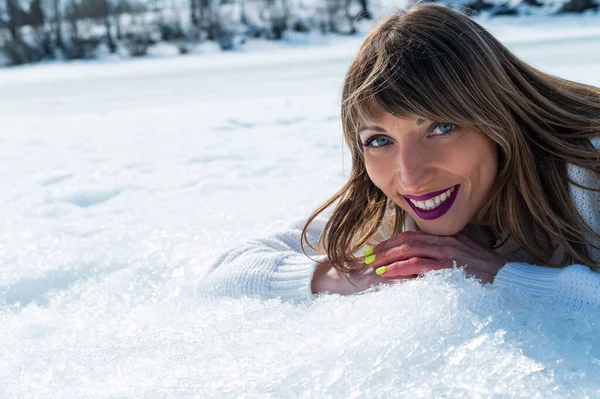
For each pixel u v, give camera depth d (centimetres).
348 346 146
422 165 169
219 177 416
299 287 193
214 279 205
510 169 180
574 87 196
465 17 176
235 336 165
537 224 190
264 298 197
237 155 480
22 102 1112
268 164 439
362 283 188
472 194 178
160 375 144
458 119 165
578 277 165
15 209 363
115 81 1509
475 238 203
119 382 144
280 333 164
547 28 2225
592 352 140
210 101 908
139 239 291
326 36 2761
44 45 2895
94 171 455
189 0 3325
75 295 237
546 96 189
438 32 169
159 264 255
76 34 2919
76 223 328
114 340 173
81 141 589
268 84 1105
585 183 184
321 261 200
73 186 406
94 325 194
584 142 185
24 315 214
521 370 131
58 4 3133
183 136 583
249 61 1962
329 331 157
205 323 176
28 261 267
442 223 180
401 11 179
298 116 638
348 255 198
